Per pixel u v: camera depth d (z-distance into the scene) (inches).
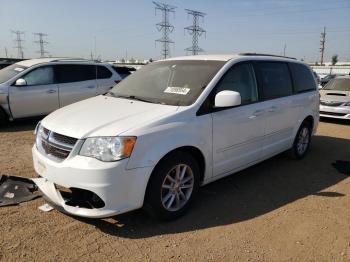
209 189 184.9
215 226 145.1
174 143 140.5
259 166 227.5
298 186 193.8
